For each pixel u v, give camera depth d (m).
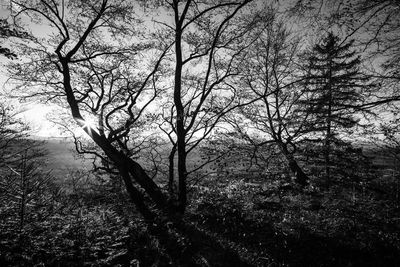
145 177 12.06
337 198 12.87
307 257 8.07
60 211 6.98
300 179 17.73
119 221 8.43
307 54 17.69
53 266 5.29
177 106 12.02
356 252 8.25
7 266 4.84
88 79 13.50
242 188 15.88
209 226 10.51
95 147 15.62
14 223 5.78
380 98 5.54
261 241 9.20
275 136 16.38
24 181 5.79
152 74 14.05
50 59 11.78
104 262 5.81
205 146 13.90
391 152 13.32
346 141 18.20
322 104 6.85
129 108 13.98
